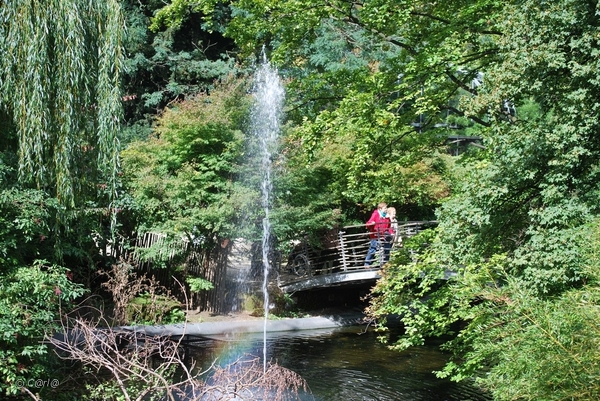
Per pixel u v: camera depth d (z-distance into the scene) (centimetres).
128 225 1559
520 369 539
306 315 1755
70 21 899
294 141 1602
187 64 2589
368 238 1944
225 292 1666
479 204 786
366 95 1095
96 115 973
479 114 925
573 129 705
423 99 1073
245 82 1672
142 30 2552
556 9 733
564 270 663
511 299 613
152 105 2675
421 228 1886
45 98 889
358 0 1230
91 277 1412
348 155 1606
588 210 700
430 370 1252
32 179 912
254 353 1333
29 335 830
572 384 498
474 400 1060
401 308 1000
